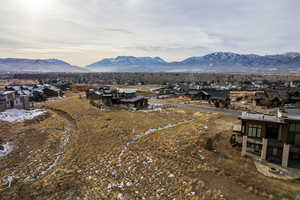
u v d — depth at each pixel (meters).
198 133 31.38
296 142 20.81
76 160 25.09
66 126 41.69
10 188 19.28
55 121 45.94
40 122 45.53
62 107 61.62
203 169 20.05
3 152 28.31
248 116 24.06
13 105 56.53
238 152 23.88
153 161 22.78
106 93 74.56
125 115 48.53
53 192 18.38
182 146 26.16
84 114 50.78
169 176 19.44
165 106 61.97
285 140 20.12
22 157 26.66
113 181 19.81
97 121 43.19
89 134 34.72
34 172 22.55
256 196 15.51
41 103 71.06
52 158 26.28
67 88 125.12
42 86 98.81
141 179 19.67
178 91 107.62
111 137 32.53
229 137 29.20
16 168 23.59
